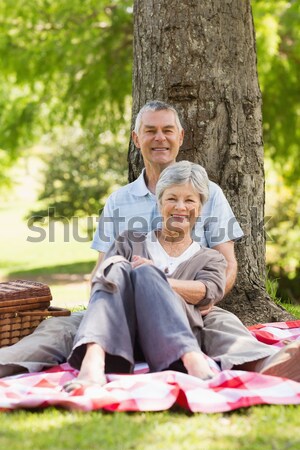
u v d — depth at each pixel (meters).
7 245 25.00
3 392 3.64
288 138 14.36
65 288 15.84
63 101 14.38
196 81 5.68
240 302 5.75
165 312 3.82
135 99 5.92
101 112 14.33
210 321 4.36
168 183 4.41
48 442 3.03
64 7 13.96
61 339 4.30
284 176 14.84
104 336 3.74
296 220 13.76
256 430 3.15
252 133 5.83
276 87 14.02
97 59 13.89
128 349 3.79
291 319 5.73
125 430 3.15
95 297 3.87
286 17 13.52
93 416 3.34
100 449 2.96
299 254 13.39
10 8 14.20
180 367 3.86
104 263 4.01
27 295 4.43
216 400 3.43
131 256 4.44
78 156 16.66
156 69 5.75
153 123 4.96
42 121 15.48
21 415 3.41
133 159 5.88
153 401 3.43
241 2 5.79
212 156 5.70
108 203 5.20
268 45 12.68
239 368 4.07
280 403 3.47
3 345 4.33
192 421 3.29
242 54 5.79
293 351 3.79
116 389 3.55
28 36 14.12
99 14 14.29
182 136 5.15
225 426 3.21
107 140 16.53
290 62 14.01
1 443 3.04
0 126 15.76
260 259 5.91
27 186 38.62
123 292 3.91
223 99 5.71
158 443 3.00
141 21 5.83
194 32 5.68
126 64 13.84
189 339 3.78
